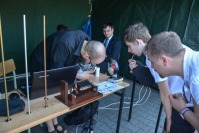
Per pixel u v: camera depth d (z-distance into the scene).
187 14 3.12
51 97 1.44
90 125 2.21
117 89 1.73
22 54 3.98
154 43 0.88
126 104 3.03
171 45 0.84
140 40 1.29
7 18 3.64
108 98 3.18
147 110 2.89
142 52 1.33
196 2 3.00
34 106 1.31
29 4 3.83
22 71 4.05
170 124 1.44
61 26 3.22
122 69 4.18
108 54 3.14
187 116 0.91
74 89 1.53
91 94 1.56
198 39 3.06
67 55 1.61
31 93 1.36
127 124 2.50
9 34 3.73
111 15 4.27
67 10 4.39
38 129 2.25
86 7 4.71
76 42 1.61
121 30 4.09
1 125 1.08
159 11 3.44
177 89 1.28
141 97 3.33
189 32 3.13
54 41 1.67
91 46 1.49
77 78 1.79
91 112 2.04
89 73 1.97
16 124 1.10
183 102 0.97
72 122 2.03
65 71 1.45
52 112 1.25
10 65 1.79
